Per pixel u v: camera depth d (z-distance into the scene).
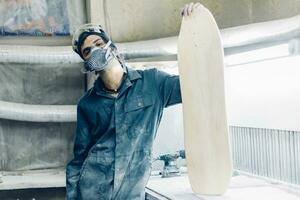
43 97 2.70
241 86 2.03
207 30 1.77
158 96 1.95
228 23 2.92
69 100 2.74
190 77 1.82
